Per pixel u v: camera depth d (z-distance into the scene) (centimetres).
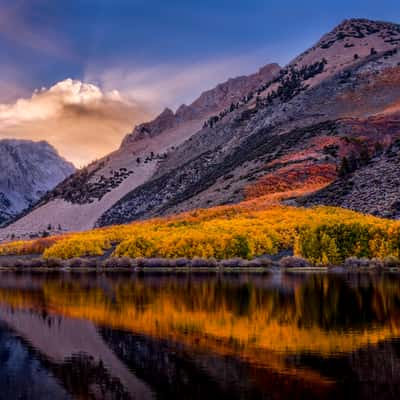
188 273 7944
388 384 2305
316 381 2369
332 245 8025
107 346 3120
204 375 2500
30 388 2394
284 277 6888
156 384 2408
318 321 3716
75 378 2530
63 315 4212
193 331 3472
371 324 3584
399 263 7675
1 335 3438
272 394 2236
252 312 4150
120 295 5397
